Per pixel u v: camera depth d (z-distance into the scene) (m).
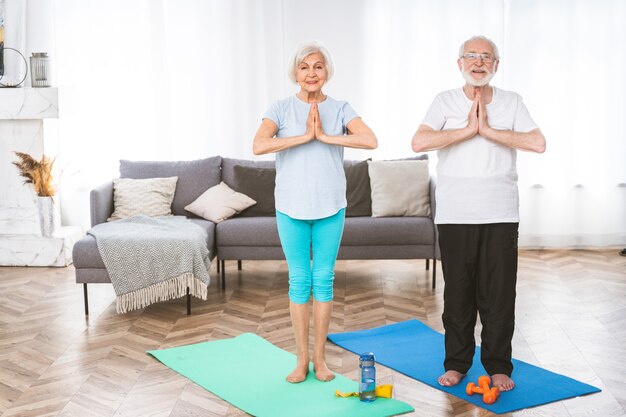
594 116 6.33
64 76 6.40
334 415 3.19
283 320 4.58
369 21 6.32
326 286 3.56
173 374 3.70
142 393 3.47
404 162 5.56
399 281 5.51
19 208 6.23
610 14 6.23
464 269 3.42
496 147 3.35
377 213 5.37
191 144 6.46
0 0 6.30
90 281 4.67
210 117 6.43
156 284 4.59
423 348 4.02
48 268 5.98
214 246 5.26
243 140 6.45
